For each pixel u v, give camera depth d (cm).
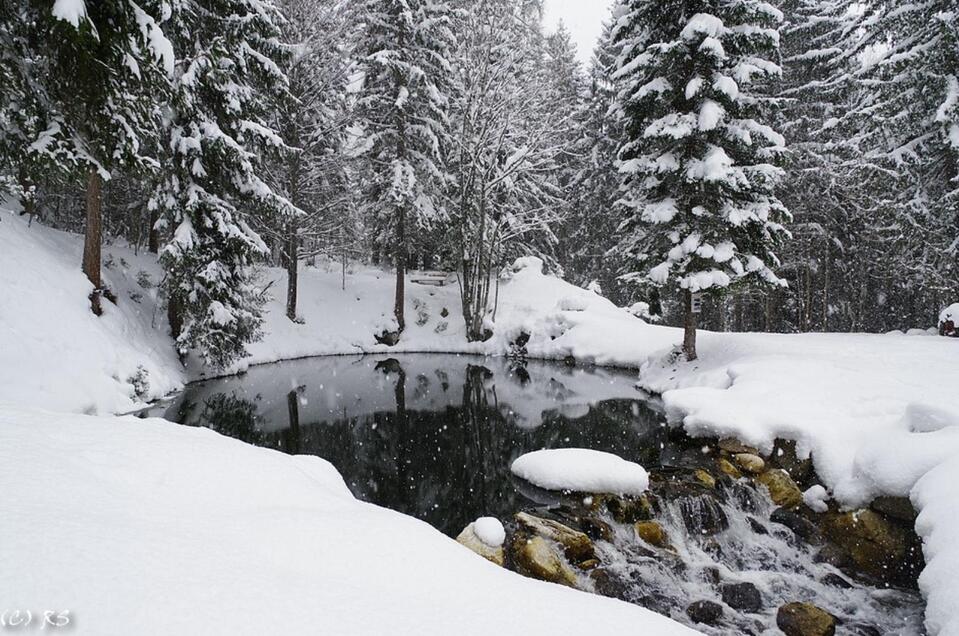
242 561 265
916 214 1747
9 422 405
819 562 640
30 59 672
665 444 1039
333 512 369
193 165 1405
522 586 310
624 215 1736
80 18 577
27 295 1055
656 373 1670
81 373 1048
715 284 1377
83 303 1209
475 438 1144
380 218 2586
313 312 2555
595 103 3069
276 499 380
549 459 800
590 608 291
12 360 916
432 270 3241
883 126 1753
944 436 648
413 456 1014
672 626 282
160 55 706
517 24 2411
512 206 2638
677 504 703
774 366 1121
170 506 324
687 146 1444
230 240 1485
